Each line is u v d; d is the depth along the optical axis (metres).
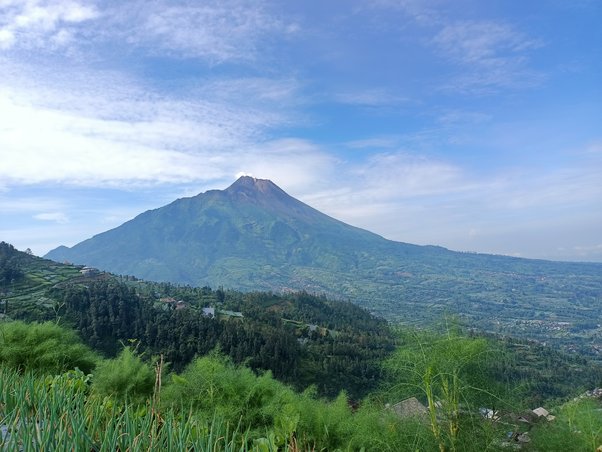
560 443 4.60
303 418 4.91
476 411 4.54
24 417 2.52
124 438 2.56
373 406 5.32
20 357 6.95
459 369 4.53
